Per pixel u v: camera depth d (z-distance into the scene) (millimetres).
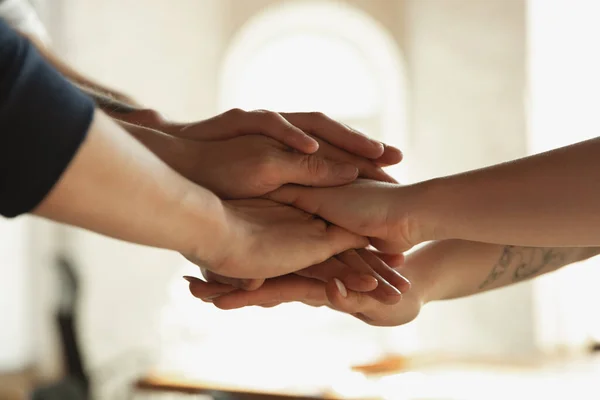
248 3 5125
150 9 4711
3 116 615
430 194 1104
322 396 2436
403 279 1131
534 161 1045
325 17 5039
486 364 3006
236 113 1188
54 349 4270
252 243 992
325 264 1132
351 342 4621
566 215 1000
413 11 4852
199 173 1170
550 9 4004
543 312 3986
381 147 1220
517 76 4172
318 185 1161
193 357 4445
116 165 728
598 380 2689
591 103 3898
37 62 641
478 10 4379
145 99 4688
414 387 2578
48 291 4320
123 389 4359
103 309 4418
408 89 4945
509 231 1041
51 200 679
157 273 4676
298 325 4625
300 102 5148
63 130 652
